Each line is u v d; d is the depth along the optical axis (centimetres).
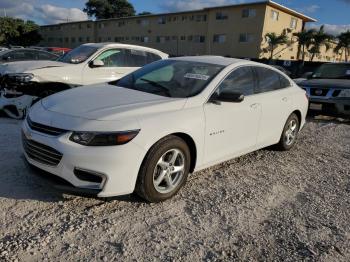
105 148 336
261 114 510
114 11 8319
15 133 610
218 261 302
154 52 954
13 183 406
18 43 6831
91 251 300
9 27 6594
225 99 425
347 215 398
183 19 4634
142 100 402
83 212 360
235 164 534
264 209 397
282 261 308
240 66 496
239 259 306
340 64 1051
